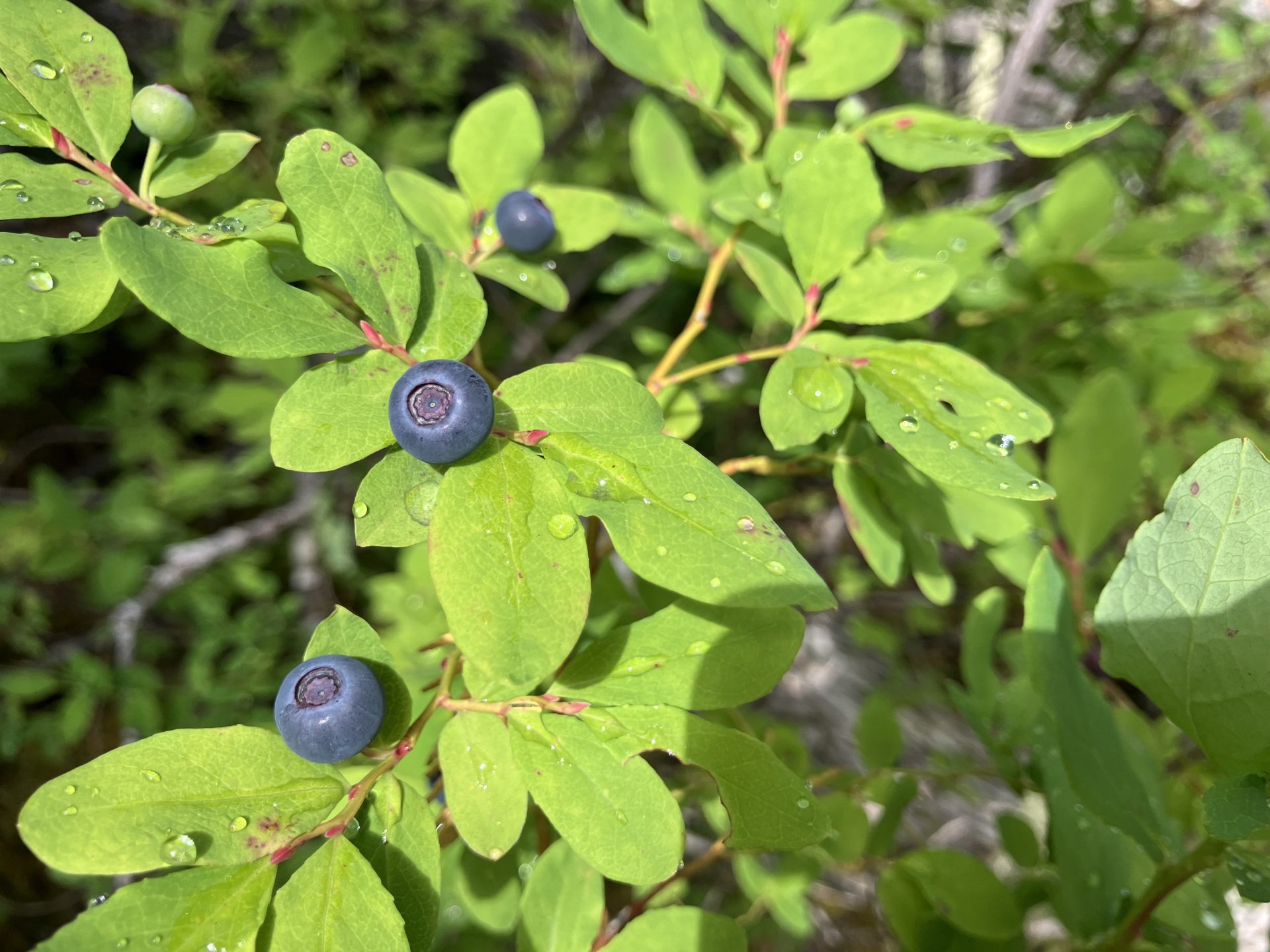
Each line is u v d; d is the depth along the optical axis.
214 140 0.10
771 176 0.13
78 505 0.34
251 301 0.08
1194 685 0.09
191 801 0.07
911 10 0.25
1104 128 0.11
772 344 0.23
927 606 0.37
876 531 0.12
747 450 0.33
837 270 0.11
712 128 0.38
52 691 0.29
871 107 0.33
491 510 0.08
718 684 0.09
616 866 0.08
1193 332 0.29
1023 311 0.20
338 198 0.09
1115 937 0.11
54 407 0.47
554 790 0.08
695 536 0.07
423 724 0.09
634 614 0.15
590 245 0.13
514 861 0.12
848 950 0.24
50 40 0.09
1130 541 0.09
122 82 0.10
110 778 0.07
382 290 0.09
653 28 0.13
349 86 0.31
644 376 0.21
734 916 0.24
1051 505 0.17
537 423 0.08
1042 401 0.20
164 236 0.08
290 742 0.08
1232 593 0.09
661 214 0.19
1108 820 0.10
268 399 0.31
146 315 0.44
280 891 0.07
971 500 0.14
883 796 0.15
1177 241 0.19
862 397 0.12
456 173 0.13
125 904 0.07
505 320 0.37
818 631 0.38
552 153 0.36
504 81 0.50
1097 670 0.19
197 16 0.25
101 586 0.32
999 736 0.15
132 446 0.40
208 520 0.44
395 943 0.07
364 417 0.08
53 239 0.09
